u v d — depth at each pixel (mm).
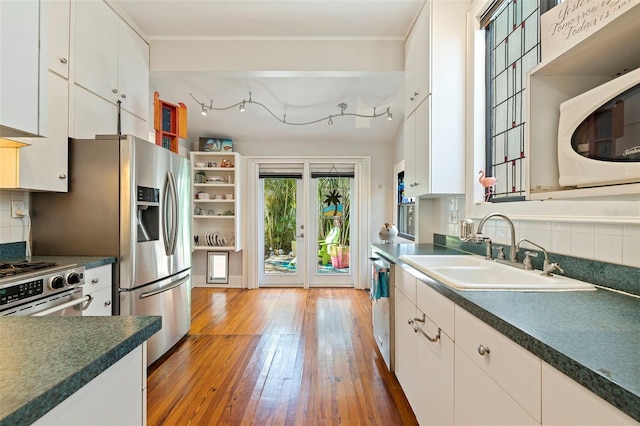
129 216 2166
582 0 1017
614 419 549
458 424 1164
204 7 2531
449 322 1247
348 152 4805
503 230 1893
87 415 625
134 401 782
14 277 1458
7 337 724
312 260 4902
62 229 2176
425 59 2367
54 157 2008
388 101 3920
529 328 795
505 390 866
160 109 2863
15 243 2084
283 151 4812
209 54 2967
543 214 1525
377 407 1894
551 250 1492
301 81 3570
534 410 749
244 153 4824
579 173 1081
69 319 849
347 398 1980
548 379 704
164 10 2578
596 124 1023
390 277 2232
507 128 2008
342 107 4012
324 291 4613
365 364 2414
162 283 2525
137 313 2240
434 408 1409
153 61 2979
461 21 2293
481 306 983
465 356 1109
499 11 2062
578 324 826
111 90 2482
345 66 2955
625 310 944
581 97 1070
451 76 2287
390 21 2693
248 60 2963
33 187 1872
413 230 3896
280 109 4105
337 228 4902
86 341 707
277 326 3217
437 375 1372
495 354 915
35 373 563
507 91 2010
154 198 2418
